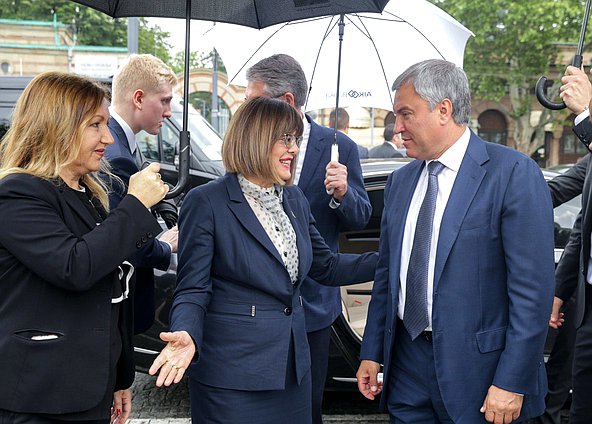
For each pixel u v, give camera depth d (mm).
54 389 2174
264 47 3906
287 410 2697
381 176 4438
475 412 2488
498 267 2473
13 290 2193
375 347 2873
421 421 2660
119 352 2434
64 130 2217
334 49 3844
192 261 2604
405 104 2520
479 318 2465
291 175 2773
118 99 3408
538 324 2377
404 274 2670
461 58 3744
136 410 4750
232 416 2590
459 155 2537
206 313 2650
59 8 28484
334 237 3438
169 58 26859
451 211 2479
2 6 28469
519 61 29297
